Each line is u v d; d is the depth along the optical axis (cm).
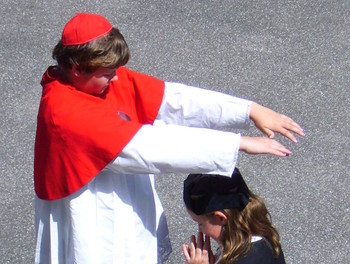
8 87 1966
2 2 2233
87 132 890
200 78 1984
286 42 2088
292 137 980
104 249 988
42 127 917
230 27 2138
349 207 1630
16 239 1578
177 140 885
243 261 970
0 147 1794
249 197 987
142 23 2159
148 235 1046
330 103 1895
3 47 2098
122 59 898
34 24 2173
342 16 2172
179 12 2188
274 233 1000
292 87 1945
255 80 1970
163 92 1023
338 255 1534
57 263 1036
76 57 875
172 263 1530
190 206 990
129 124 898
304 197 1655
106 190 970
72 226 970
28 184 1703
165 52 2067
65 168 917
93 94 930
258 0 2222
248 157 1742
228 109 1003
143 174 998
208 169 893
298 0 2222
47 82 932
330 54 2048
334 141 1789
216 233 992
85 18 890
